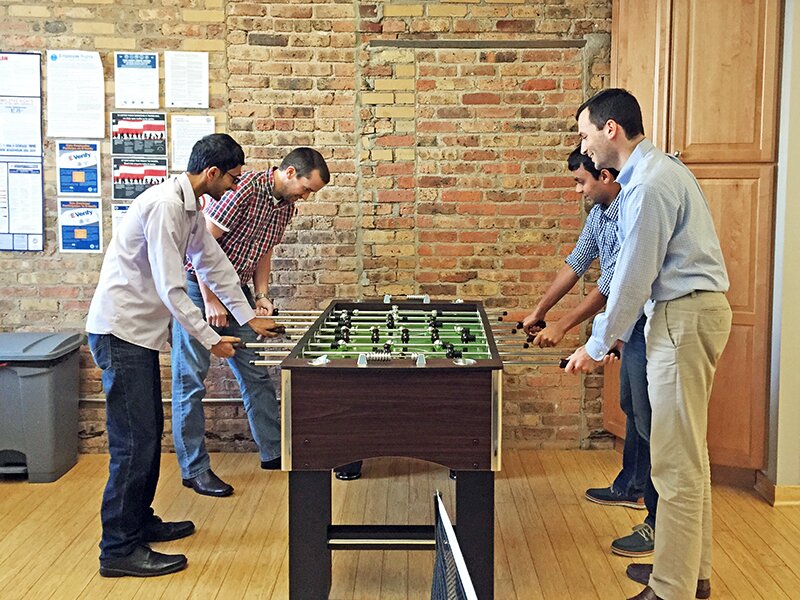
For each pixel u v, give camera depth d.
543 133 4.65
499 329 4.74
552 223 4.69
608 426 4.71
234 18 4.59
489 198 4.69
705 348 2.80
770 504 3.99
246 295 4.27
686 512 2.83
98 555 3.40
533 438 4.81
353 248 4.73
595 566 3.32
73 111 4.59
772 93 3.92
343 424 2.68
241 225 4.11
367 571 3.31
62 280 4.68
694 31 4.02
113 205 4.65
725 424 4.13
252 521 3.77
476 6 4.60
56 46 4.55
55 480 4.30
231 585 3.15
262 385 4.36
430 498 4.06
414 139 4.66
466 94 4.64
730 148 4.01
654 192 2.73
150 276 3.22
